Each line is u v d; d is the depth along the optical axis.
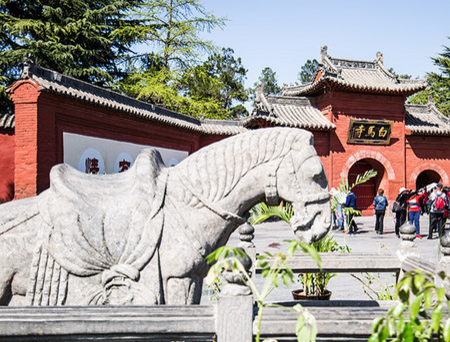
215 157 2.51
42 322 1.69
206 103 25.81
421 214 21.66
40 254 2.31
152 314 1.74
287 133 2.51
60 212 2.31
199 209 2.43
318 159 2.48
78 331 1.70
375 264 3.59
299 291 5.71
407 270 3.38
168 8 25.48
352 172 22.05
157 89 23.17
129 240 2.29
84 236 2.28
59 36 20.77
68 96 10.52
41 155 10.12
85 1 21.55
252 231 3.80
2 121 13.06
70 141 11.14
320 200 2.46
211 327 1.73
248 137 2.54
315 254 1.40
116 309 1.77
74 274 2.29
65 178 2.45
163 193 2.40
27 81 9.90
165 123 15.28
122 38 24.30
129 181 2.52
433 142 21.89
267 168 2.47
